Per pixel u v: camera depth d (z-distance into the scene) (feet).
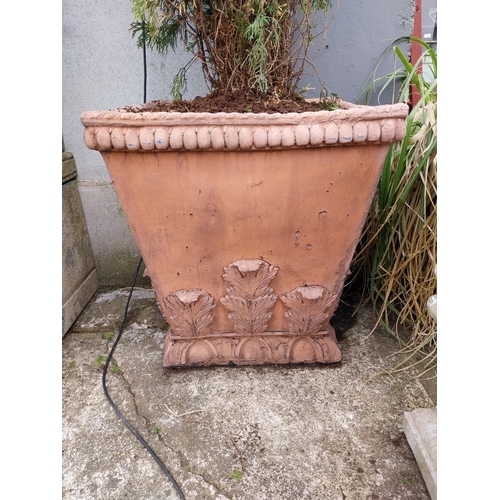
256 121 2.95
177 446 3.20
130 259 5.72
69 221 4.99
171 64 5.04
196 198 3.27
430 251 4.09
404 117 3.00
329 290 3.73
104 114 2.98
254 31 3.14
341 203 3.32
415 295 4.29
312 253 3.55
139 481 2.94
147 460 3.09
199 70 5.05
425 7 4.91
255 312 3.76
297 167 3.15
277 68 3.60
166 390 3.76
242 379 3.87
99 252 5.67
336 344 4.04
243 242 3.48
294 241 3.49
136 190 3.24
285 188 3.23
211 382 3.84
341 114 2.95
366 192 3.30
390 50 4.92
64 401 3.66
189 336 3.92
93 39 4.93
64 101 5.15
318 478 2.93
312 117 2.95
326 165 3.16
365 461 3.04
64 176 4.97
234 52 3.51
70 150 5.30
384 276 4.75
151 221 3.37
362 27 4.86
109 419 3.46
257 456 3.10
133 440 3.26
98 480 2.95
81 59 5.00
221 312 3.85
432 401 3.57
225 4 3.35
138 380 3.90
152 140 2.97
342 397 3.63
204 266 3.60
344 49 4.96
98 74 5.07
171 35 3.91
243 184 3.21
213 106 3.43
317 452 3.12
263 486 2.88
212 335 3.94
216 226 3.40
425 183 3.90
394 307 4.64
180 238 3.46
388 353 4.19
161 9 3.57
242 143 2.98
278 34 3.37
